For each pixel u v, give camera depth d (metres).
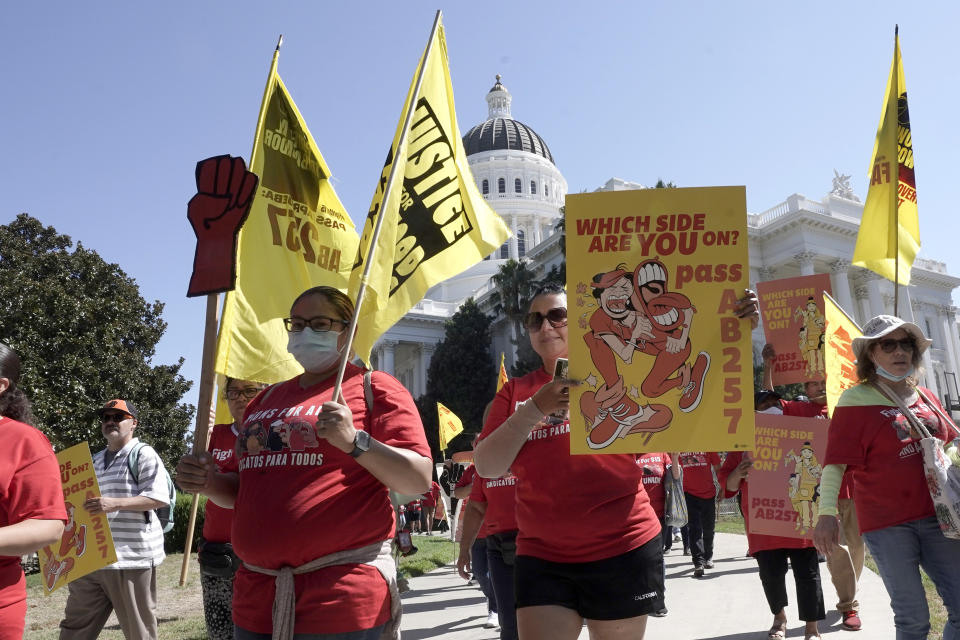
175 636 7.58
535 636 3.15
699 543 9.56
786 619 6.19
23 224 28.98
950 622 3.70
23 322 22.59
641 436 3.13
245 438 2.89
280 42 4.71
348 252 4.94
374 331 3.13
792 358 6.54
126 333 26.33
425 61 3.39
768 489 5.70
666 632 6.51
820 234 57.09
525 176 99.38
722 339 3.18
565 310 3.65
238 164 3.04
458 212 4.11
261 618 2.69
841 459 3.93
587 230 3.29
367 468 2.62
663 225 3.27
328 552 2.65
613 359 3.20
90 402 22.25
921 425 3.80
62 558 5.20
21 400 3.06
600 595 3.16
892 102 5.78
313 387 2.97
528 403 3.20
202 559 4.45
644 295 3.24
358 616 2.61
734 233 3.25
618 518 3.20
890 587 3.78
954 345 69.50
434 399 61.56
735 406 3.13
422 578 11.59
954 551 3.65
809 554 5.62
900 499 3.78
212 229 3.02
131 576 5.46
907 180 5.75
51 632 8.43
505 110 112.44
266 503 2.70
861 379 4.10
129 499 5.41
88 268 27.05
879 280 61.03
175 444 27.27
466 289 90.31
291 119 4.84
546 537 3.24
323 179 4.94
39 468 2.80
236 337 4.27
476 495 5.25
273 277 4.49
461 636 6.97
